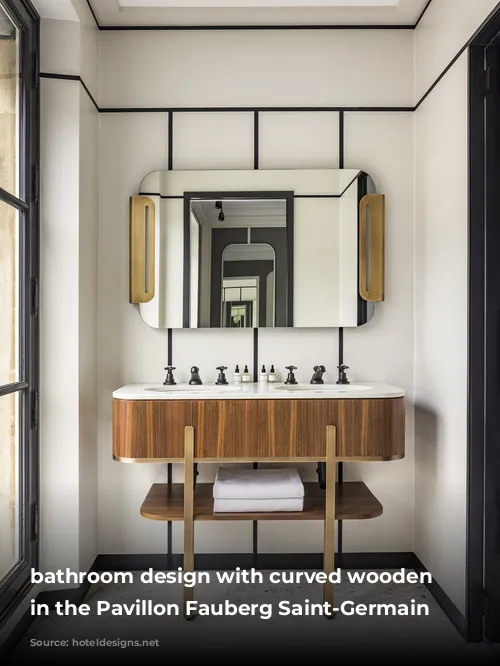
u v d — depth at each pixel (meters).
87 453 2.72
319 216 2.96
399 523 2.99
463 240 2.35
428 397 2.78
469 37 2.29
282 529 2.97
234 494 2.49
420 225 2.91
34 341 2.48
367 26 2.99
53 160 2.54
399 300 3.00
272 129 2.99
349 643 2.29
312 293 2.96
